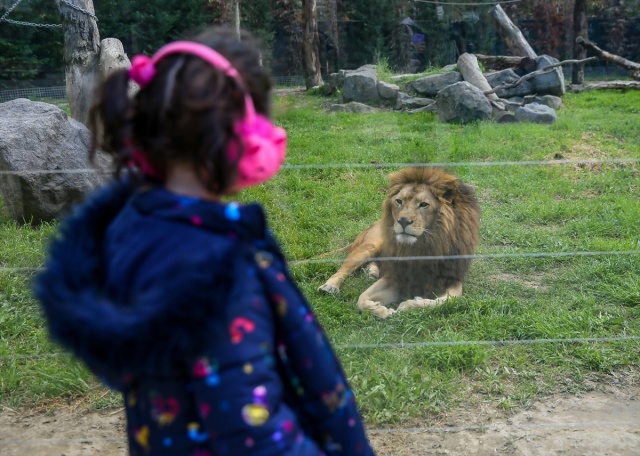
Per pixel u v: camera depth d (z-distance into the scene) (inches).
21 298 196.1
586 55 743.7
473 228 198.8
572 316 179.6
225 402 53.9
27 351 169.5
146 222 57.3
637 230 242.4
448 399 146.1
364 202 265.3
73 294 55.2
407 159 331.9
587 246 225.8
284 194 279.3
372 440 133.5
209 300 51.8
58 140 278.1
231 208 57.2
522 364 159.0
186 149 56.1
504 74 566.6
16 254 228.4
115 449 134.6
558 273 212.8
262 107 61.1
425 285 196.9
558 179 309.0
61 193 272.5
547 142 386.3
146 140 57.2
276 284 58.7
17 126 269.7
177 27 568.1
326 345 63.0
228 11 569.0
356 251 210.5
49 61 665.0
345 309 188.2
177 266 53.9
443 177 191.2
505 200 279.6
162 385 57.6
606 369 156.6
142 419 59.9
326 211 258.7
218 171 56.1
